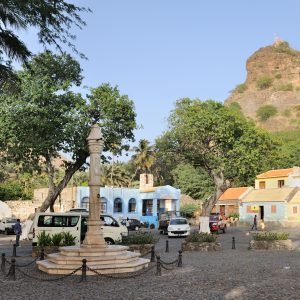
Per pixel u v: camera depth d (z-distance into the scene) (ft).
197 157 114.73
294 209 165.68
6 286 40.68
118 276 45.68
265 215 174.70
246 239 109.09
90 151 53.42
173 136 112.47
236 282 41.73
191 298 34.37
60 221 73.56
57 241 66.03
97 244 50.39
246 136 110.22
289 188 173.17
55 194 104.37
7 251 78.43
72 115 97.25
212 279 43.62
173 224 121.19
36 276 46.42
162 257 65.51
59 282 42.50
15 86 52.26
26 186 208.54
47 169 110.22
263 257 64.80
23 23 45.96
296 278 43.80
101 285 40.63
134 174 262.06
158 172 266.16
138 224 158.40
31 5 45.21
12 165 216.74
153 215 174.50
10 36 48.32
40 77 96.32
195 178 226.99
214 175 116.26
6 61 50.06
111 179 238.07
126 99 100.94
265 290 37.37
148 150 253.85
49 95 95.25
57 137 96.63
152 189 177.78
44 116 95.91
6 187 195.72
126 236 71.46
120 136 101.09
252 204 181.27
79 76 101.91
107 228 76.48
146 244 69.15
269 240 77.97
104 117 98.37
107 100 98.17
